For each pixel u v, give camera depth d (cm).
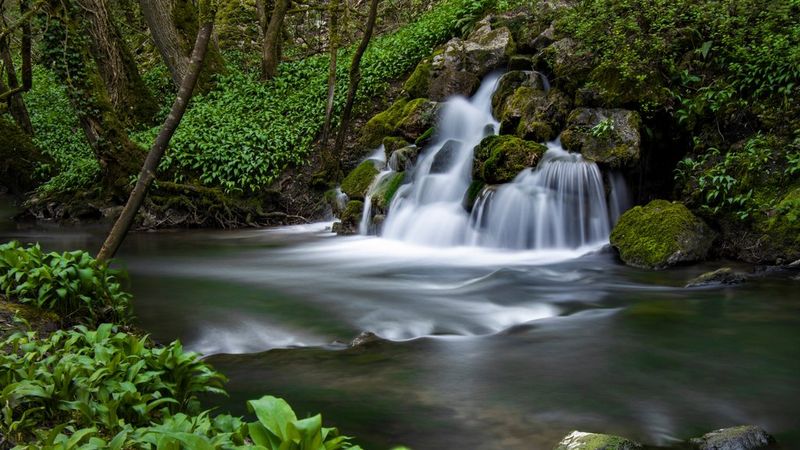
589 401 484
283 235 1372
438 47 1694
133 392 355
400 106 1537
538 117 1178
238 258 1116
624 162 1031
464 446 412
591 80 1153
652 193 1123
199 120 1767
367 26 1388
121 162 1542
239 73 2102
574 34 1259
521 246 1081
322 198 1523
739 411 466
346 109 1496
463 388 509
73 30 1478
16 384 339
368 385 516
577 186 1048
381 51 1895
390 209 1274
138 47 2873
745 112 1060
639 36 1149
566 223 1055
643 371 546
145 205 1499
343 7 2144
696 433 433
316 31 2888
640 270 921
